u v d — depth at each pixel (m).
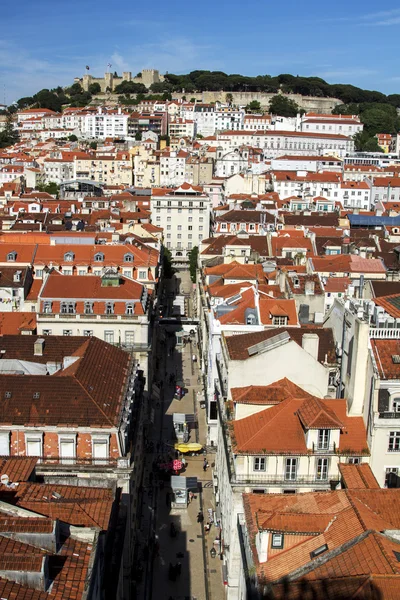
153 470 104.94
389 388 71.12
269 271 148.38
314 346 82.25
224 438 81.44
